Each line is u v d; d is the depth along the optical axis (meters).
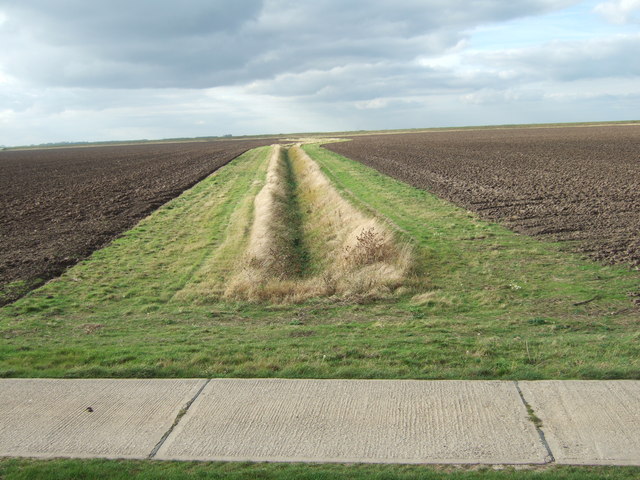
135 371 6.33
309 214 20.55
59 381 6.12
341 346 6.99
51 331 8.36
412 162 42.38
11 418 5.24
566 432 4.59
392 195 22.94
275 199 21.42
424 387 5.62
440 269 11.43
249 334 7.88
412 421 4.90
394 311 9.03
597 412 4.90
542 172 30.92
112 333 8.17
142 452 4.56
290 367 6.28
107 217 20.52
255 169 41.03
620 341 6.76
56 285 11.28
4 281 11.64
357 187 26.05
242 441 4.68
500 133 119.62
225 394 5.62
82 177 42.44
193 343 7.47
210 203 23.41
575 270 10.77
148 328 8.44
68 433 4.92
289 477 4.11
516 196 21.47
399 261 11.45
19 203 25.98
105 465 4.38
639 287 9.45
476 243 13.57
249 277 10.88
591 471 4.03
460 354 6.53
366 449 4.47
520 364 6.12
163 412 5.27
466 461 4.24
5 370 6.45
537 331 7.58
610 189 22.02
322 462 4.32
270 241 13.77
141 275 12.09
